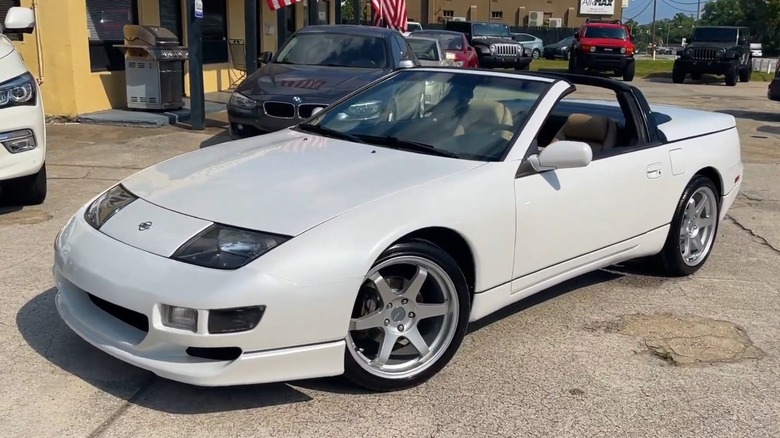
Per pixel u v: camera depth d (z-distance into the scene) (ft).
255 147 14.06
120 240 10.94
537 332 14.08
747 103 60.18
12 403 10.84
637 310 15.40
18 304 14.28
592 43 82.23
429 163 12.67
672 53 233.76
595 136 15.84
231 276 9.93
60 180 24.94
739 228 22.21
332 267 10.30
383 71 30.22
